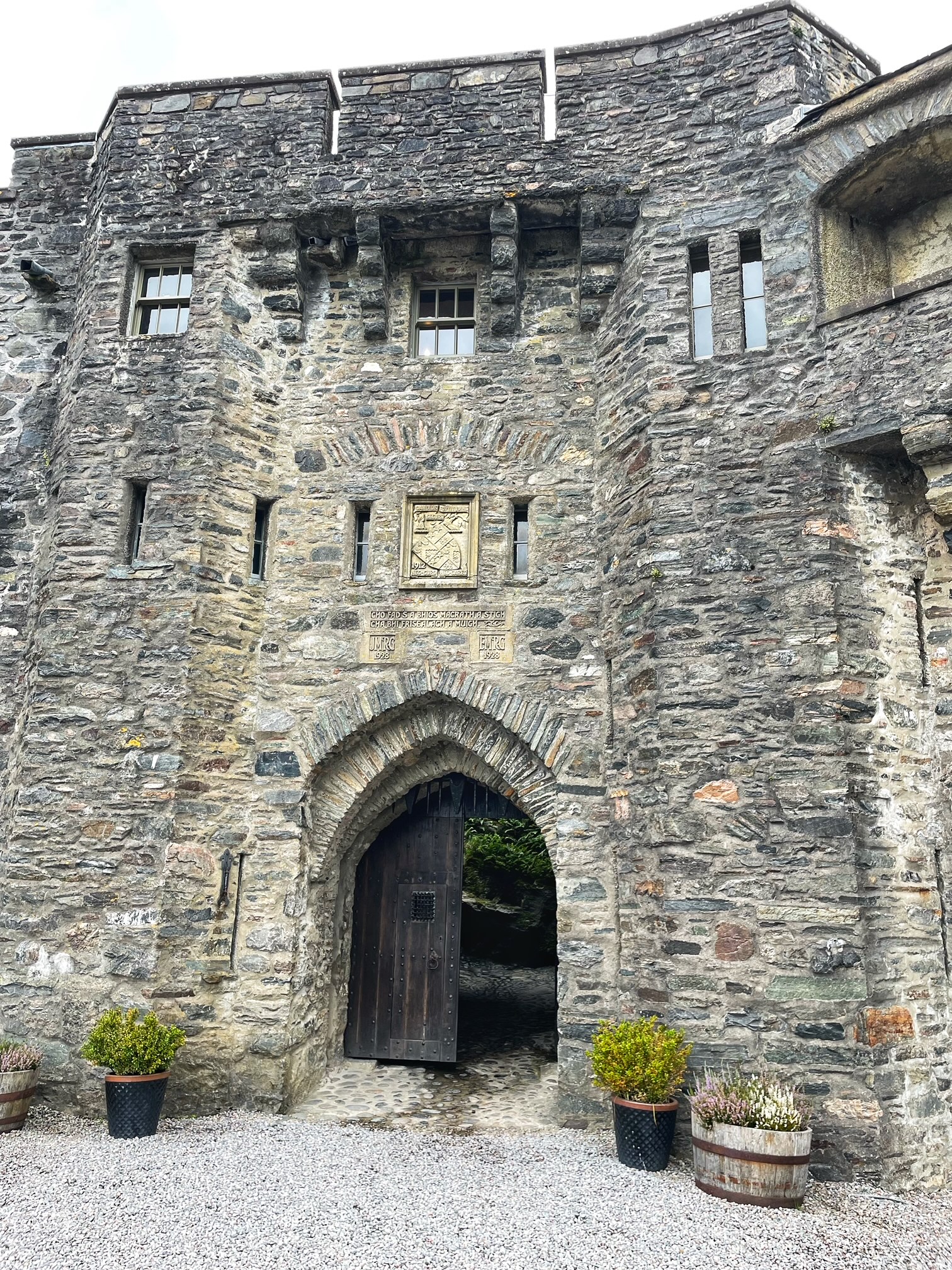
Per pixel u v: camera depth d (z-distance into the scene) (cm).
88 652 777
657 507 721
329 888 834
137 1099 642
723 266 751
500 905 1470
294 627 823
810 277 712
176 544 790
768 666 662
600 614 787
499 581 809
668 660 691
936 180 717
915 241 748
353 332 884
